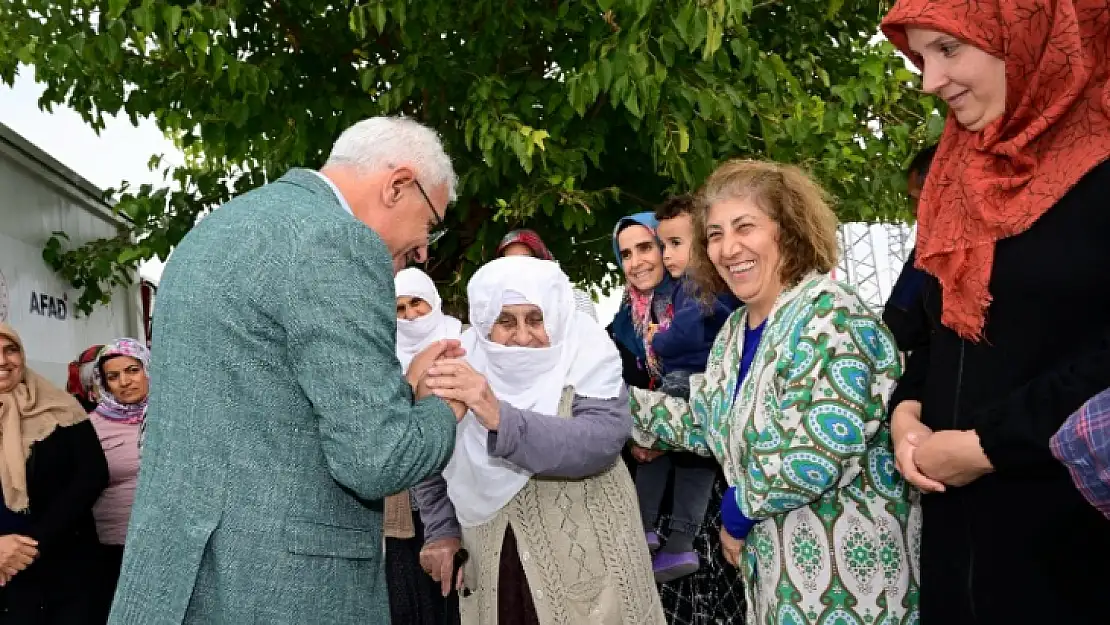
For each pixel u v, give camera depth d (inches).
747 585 90.0
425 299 153.6
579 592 91.3
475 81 197.5
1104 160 60.8
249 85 193.8
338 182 74.0
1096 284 60.6
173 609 62.6
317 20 226.4
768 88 198.5
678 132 186.9
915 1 68.2
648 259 136.6
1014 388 64.6
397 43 225.1
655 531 112.5
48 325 264.8
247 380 64.1
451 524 110.6
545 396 92.2
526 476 92.4
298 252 64.4
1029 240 63.7
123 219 342.3
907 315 82.8
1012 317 64.8
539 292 92.9
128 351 185.5
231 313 64.3
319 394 63.1
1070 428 45.9
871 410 80.0
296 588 64.5
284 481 64.7
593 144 209.5
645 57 169.9
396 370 67.3
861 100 205.8
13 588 151.3
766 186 87.7
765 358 84.6
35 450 156.6
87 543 163.0
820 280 84.0
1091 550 61.6
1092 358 57.8
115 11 164.2
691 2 157.1
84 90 225.9
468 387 80.0
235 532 63.5
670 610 111.0
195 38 171.3
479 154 224.4
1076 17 61.3
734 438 87.6
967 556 68.2
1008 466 61.1
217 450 63.8
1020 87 65.0
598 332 98.3
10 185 241.1
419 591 142.2
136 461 181.8
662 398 103.4
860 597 79.5
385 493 64.7
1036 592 63.6
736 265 88.8
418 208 75.8
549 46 226.1
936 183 74.4
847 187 226.1
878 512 80.6
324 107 216.8
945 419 70.3
